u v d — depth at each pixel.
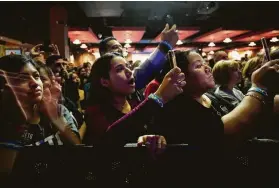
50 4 8.92
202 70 1.42
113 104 1.56
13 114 0.96
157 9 12.25
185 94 1.36
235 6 11.66
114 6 10.84
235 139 1.16
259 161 1.10
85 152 1.04
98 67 1.57
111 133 1.12
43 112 1.23
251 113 1.17
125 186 1.05
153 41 16.88
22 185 1.00
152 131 1.17
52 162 1.03
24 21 9.41
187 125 1.24
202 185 1.07
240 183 1.09
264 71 1.18
